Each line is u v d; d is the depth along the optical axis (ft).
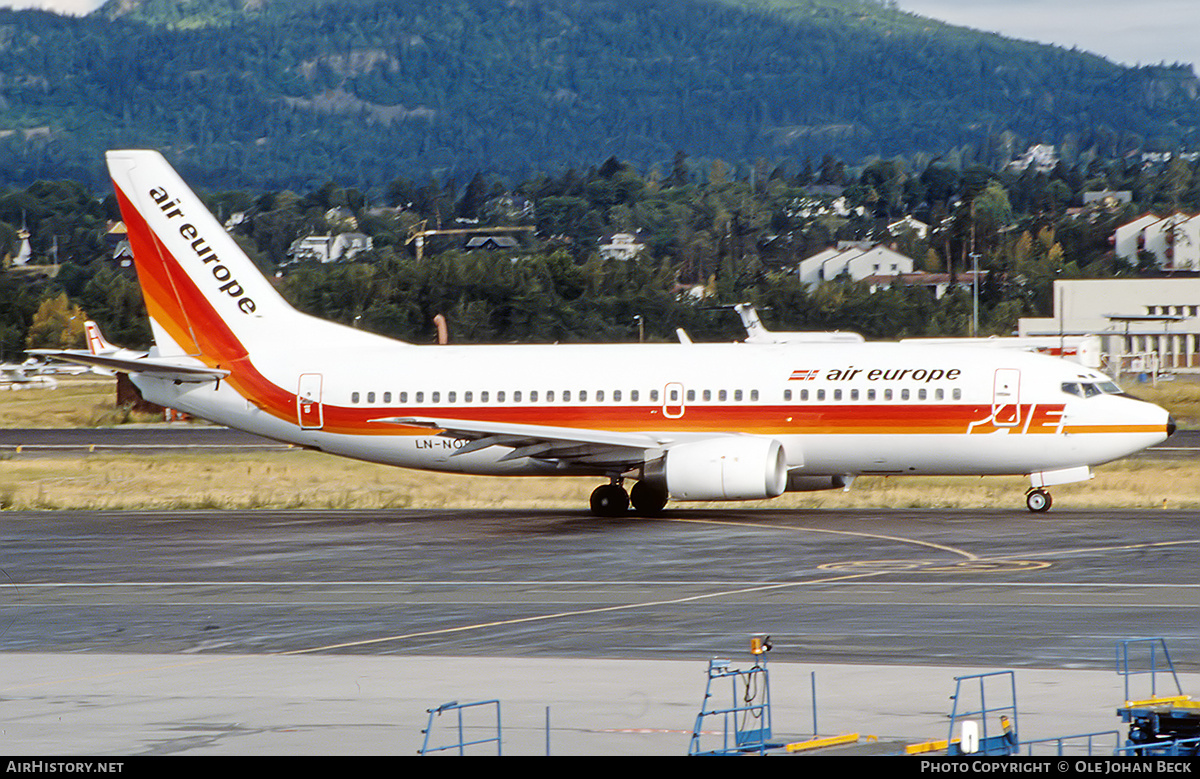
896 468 603.26
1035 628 347.36
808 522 579.89
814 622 362.12
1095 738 247.70
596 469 621.72
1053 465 587.27
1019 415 583.58
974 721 261.24
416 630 367.66
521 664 321.32
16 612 407.64
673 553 496.64
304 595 428.15
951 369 595.88
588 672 310.65
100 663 333.21
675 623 366.63
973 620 359.25
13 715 280.92
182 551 530.27
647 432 615.57
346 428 651.66
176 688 304.09
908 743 245.04
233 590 440.04
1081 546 485.97
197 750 251.80
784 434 603.67
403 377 647.15
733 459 577.43
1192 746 228.84
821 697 282.36
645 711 275.18
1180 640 329.72
